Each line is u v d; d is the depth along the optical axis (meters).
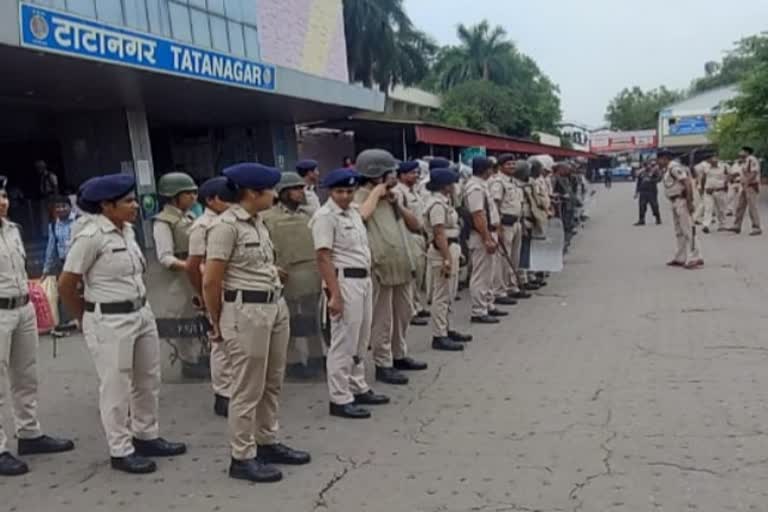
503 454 5.15
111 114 15.95
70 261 5.02
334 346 6.08
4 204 5.31
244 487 4.79
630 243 17.92
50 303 8.96
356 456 5.23
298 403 6.49
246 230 4.82
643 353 7.66
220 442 5.64
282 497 4.61
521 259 11.38
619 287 11.74
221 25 16.56
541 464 4.95
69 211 10.12
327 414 6.17
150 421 5.39
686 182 13.19
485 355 7.89
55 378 7.59
